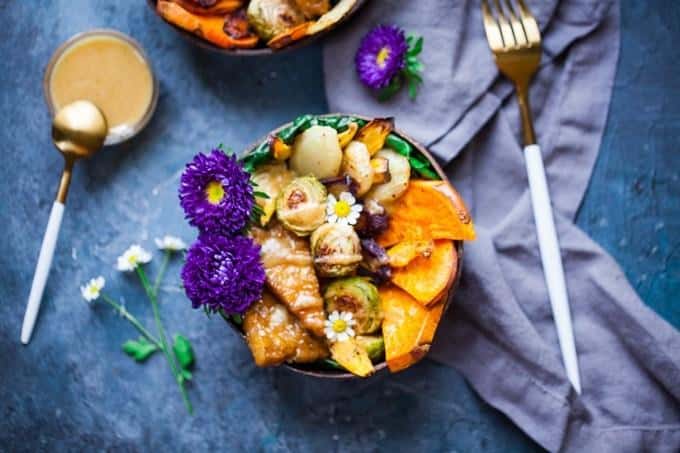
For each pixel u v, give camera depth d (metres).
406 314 0.63
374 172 0.62
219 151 0.62
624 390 0.68
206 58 0.71
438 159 0.67
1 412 0.72
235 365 0.71
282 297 0.62
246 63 0.71
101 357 0.71
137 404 0.71
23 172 0.72
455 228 0.62
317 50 0.71
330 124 0.63
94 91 0.70
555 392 0.68
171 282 0.71
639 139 0.69
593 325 0.69
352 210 0.62
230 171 0.61
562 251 0.69
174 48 0.71
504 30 0.67
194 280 0.62
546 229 0.67
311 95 0.71
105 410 0.71
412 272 0.63
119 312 0.71
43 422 0.72
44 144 0.72
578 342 0.69
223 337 0.71
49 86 0.69
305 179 0.62
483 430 0.70
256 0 0.66
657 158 0.69
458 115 0.67
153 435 0.71
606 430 0.68
